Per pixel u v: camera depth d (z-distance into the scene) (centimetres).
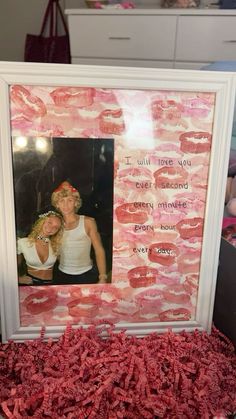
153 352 43
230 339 48
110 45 148
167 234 47
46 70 40
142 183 45
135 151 44
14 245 44
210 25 138
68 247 45
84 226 45
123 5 147
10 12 175
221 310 50
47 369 40
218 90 43
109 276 47
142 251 47
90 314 48
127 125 43
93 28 146
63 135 42
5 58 183
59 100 41
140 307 48
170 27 141
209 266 48
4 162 41
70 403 37
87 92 42
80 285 47
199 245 48
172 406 37
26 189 43
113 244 46
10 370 42
